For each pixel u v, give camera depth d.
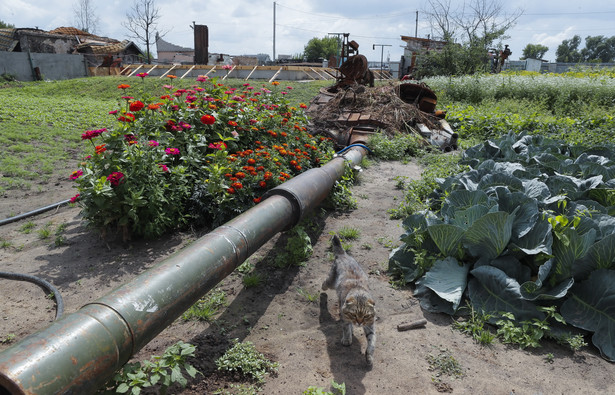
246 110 8.03
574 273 4.21
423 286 4.74
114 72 32.53
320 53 97.12
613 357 3.67
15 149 11.00
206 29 33.59
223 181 6.20
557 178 6.39
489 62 29.83
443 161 10.80
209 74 29.11
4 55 28.80
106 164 5.74
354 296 3.78
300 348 3.83
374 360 3.68
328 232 6.57
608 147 9.40
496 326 4.16
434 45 31.86
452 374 3.50
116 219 5.83
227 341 3.88
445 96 21.88
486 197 5.27
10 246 5.82
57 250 5.69
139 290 2.87
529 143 10.31
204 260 3.45
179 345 3.09
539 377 3.46
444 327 4.18
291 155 7.76
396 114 13.41
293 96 22.70
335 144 12.61
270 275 5.16
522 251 4.58
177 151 6.08
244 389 3.26
